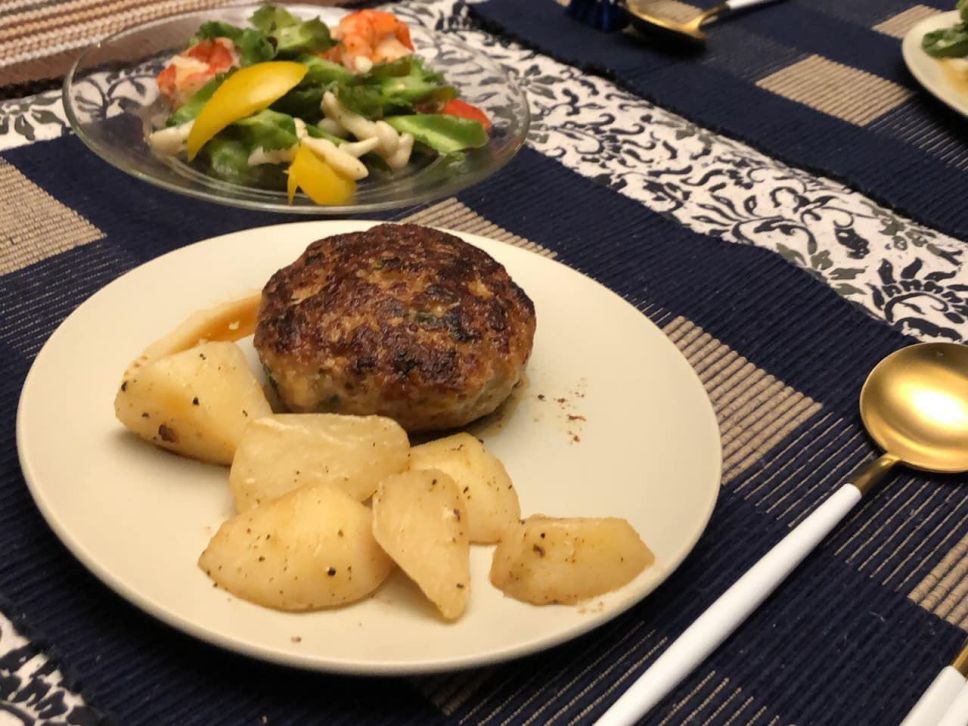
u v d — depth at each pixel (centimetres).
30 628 57
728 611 60
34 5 139
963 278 105
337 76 116
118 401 63
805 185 120
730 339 91
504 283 77
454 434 70
